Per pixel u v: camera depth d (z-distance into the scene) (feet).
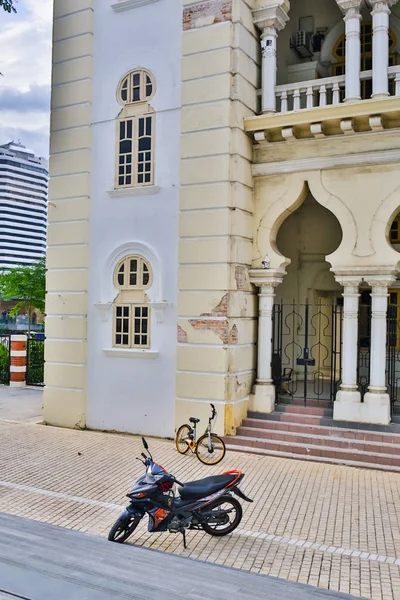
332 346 39.91
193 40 38.70
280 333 41.86
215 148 37.70
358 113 35.19
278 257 38.96
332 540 22.82
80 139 42.70
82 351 42.22
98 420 41.73
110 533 21.91
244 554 21.30
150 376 39.83
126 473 31.42
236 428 37.55
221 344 37.06
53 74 43.93
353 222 36.68
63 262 43.21
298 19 46.75
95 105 42.63
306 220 49.49
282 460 34.30
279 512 25.82
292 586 14.89
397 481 30.53
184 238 38.55
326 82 37.50
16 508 25.82
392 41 42.50
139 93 40.91
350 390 36.60
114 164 41.68
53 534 17.90
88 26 42.68
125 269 41.11
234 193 37.47
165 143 39.78
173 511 21.80
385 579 19.56
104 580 13.97
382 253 35.83
